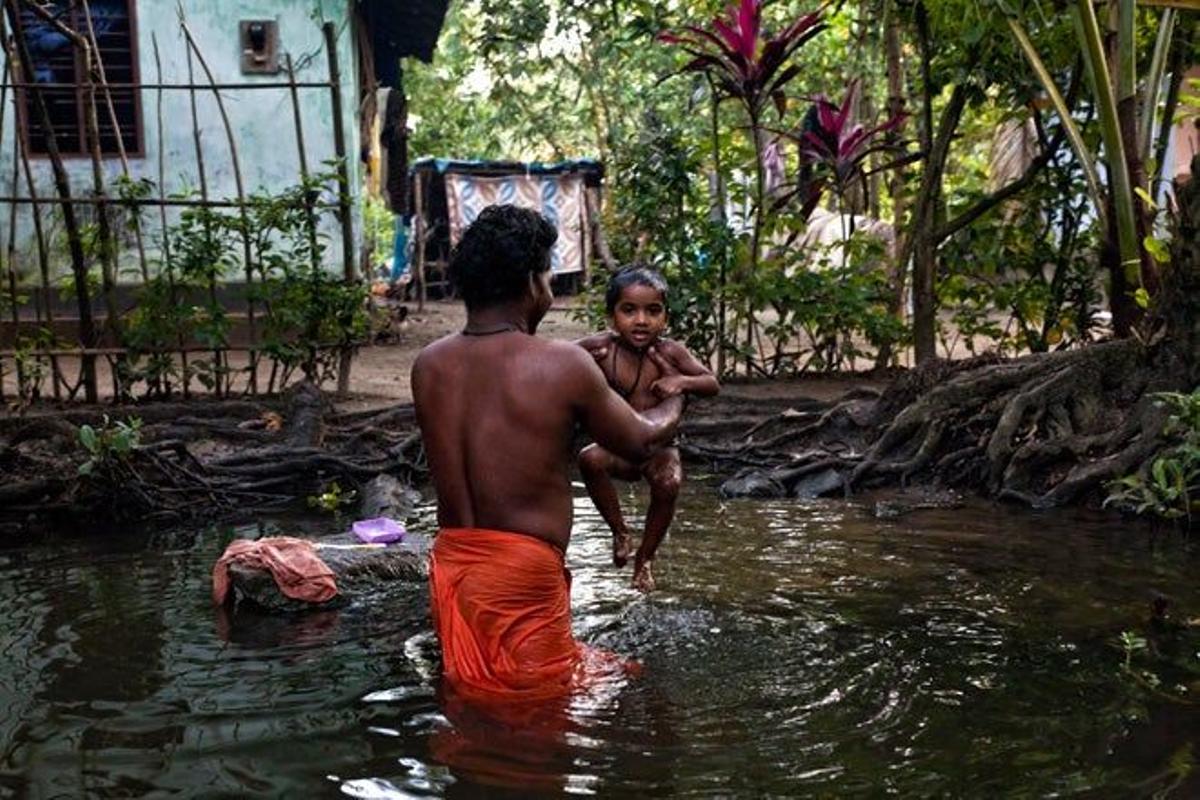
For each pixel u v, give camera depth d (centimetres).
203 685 405
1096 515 680
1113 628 461
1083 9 813
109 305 950
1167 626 463
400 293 2417
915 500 732
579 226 2433
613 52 1988
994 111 1178
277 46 1380
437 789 318
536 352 396
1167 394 656
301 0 1375
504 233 400
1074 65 959
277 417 884
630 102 2186
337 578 537
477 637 390
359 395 1001
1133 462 697
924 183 1048
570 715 370
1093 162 874
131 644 454
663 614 477
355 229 1430
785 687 395
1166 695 387
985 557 577
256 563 504
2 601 516
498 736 355
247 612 498
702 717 368
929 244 1053
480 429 394
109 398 981
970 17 917
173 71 1360
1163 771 328
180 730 364
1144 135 852
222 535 655
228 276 1345
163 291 947
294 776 329
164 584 545
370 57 1758
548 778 325
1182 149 1468
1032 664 418
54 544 632
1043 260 1075
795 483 773
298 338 984
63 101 1334
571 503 409
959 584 526
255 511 726
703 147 1076
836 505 720
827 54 1680
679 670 410
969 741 350
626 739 351
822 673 409
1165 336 746
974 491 758
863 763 335
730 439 898
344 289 968
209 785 325
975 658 424
